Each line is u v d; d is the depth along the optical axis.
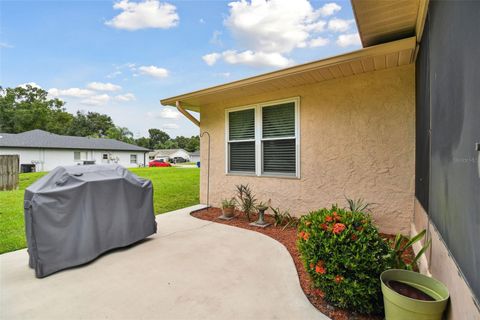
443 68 1.90
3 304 2.31
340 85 4.51
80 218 3.08
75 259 3.01
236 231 4.45
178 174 16.77
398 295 1.71
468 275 1.33
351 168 4.45
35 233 2.76
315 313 2.16
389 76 4.05
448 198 1.76
